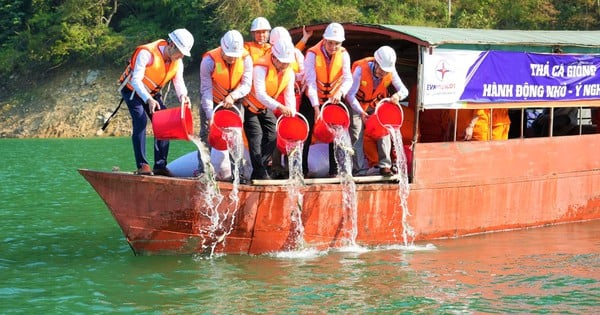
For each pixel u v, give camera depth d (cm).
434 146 1273
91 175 1109
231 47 1099
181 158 1293
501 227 1377
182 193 1106
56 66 4809
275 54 1126
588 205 1490
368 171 1248
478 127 1352
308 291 1015
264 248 1168
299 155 1144
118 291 1026
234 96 1108
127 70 1134
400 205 1241
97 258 1204
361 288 1031
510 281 1073
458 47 1273
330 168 1224
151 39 4800
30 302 991
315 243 1191
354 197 1196
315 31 1377
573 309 962
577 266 1154
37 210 1670
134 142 1144
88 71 4769
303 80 1215
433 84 1252
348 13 4509
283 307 956
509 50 1340
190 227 1126
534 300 994
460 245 1273
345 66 1186
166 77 1125
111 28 4928
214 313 938
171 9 4850
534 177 1403
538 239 1330
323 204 1176
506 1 4834
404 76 1455
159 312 945
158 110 1107
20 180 2206
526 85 1370
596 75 1477
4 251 1263
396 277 1082
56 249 1277
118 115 4475
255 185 1128
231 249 1160
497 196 1359
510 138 1516
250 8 4484
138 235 1133
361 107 1224
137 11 5141
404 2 4906
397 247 1249
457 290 1030
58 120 4481
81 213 1633
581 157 1468
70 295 1015
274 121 1179
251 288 1026
